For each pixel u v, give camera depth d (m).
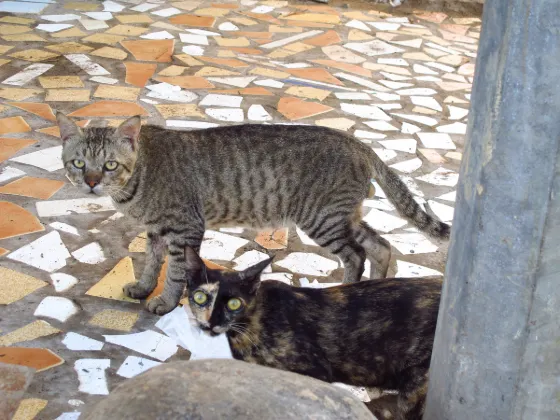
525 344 1.27
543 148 1.21
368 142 2.37
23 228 1.94
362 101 2.60
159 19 3.23
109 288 1.79
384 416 1.57
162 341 1.68
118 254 1.89
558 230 1.23
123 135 1.67
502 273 1.26
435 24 3.48
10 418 1.43
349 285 1.54
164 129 1.75
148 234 1.75
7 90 2.49
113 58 2.74
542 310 1.26
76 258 1.87
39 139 2.26
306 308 1.51
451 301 1.31
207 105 2.48
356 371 1.51
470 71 2.97
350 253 1.77
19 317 1.71
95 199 2.05
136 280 1.82
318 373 1.50
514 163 1.22
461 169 1.28
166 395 1.19
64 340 1.66
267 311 1.50
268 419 1.18
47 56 2.71
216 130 1.76
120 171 1.68
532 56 1.18
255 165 1.73
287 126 1.77
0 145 2.22
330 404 1.20
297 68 2.82
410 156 2.33
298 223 1.78
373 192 1.79
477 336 1.29
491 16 1.20
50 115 2.37
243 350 1.51
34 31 2.96
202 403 1.18
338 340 1.50
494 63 1.21
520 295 1.26
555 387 1.29
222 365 1.23
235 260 1.90
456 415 1.33
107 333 1.69
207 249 1.93
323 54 3.00
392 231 2.03
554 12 1.17
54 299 1.75
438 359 1.35
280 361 1.50
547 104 1.19
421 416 1.48
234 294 1.49
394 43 3.19
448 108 2.62
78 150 1.67
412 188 2.19
